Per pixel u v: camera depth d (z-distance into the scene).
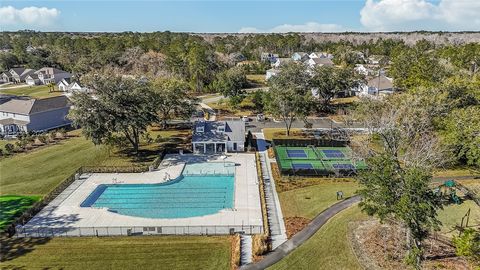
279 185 50.66
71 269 33.19
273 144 65.50
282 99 72.12
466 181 48.47
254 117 89.62
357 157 51.53
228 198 47.84
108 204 46.12
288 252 35.34
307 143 66.69
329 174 52.97
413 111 52.44
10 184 52.69
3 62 162.00
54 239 38.06
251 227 38.97
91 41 183.38
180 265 33.72
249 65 162.25
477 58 119.31
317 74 96.62
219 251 35.88
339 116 87.31
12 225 39.19
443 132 51.88
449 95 59.31
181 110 79.06
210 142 64.44
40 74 143.62
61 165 59.41
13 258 34.81
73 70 146.00
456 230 36.59
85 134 56.38
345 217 40.75
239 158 62.16
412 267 31.53
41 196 48.72
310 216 42.16
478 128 47.78
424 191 28.33
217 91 117.06
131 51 143.38
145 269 33.19
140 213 43.81
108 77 59.81
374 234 37.03
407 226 29.80
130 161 60.28
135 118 58.28
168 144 69.00
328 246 35.81
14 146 69.06
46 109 82.00
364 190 31.55
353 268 32.50
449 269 30.75
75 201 46.50
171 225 40.38
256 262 33.91
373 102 67.50
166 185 51.94
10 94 122.00
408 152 42.28
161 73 126.38
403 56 107.50
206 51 142.00
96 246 36.75
